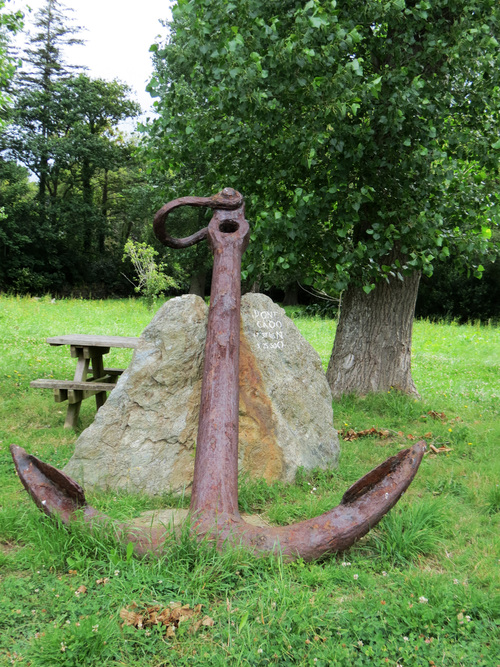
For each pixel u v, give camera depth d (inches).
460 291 1094.4
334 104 209.0
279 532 119.1
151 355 171.8
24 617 99.8
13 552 124.6
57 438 218.4
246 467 171.9
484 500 161.9
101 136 1534.2
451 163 238.7
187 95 260.5
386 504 118.7
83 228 1544.0
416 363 446.9
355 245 279.4
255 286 786.8
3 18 357.4
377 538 133.1
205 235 177.5
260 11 231.3
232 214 174.1
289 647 92.0
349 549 128.0
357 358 290.8
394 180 251.9
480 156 247.1
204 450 129.6
